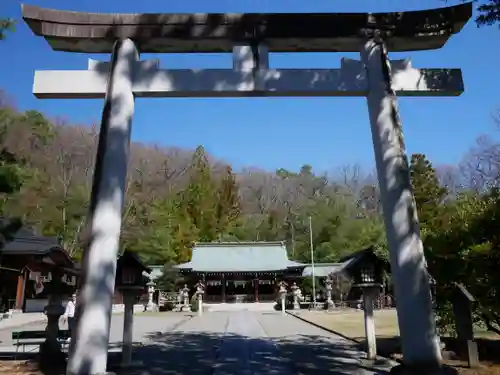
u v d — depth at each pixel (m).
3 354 9.70
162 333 15.87
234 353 10.44
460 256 8.66
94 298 5.94
